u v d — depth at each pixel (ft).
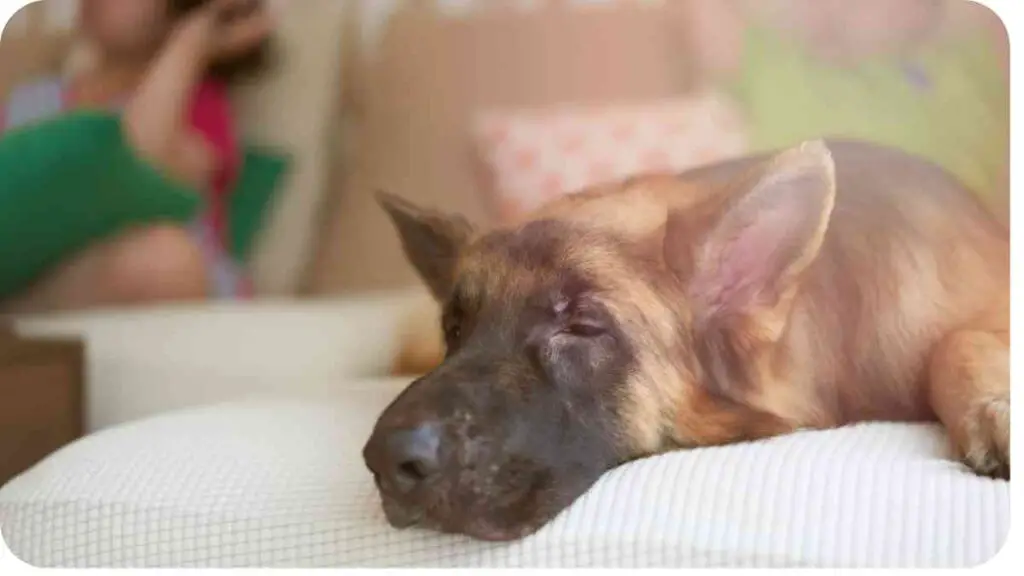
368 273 6.32
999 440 2.92
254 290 6.56
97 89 6.66
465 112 6.13
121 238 6.20
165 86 6.32
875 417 3.56
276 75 6.73
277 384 5.12
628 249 3.38
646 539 2.68
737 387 3.37
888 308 3.58
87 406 5.22
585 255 3.33
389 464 2.71
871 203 3.76
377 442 2.73
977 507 2.65
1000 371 3.15
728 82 5.53
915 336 3.56
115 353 5.23
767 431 3.32
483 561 2.81
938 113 5.21
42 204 6.05
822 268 3.59
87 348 5.24
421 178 6.16
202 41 6.46
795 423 3.38
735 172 4.09
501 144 5.65
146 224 6.24
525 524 2.82
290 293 6.57
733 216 3.34
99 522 3.13
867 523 2.61
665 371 3.26
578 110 5.76
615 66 5.82
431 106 6.24
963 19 5.37
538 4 6.07
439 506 2.75
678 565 2.64
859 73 5.32
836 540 2.57
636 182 4.02
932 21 5.39
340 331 5.33
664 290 3.34
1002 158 5.13
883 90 5.25
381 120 6.45
